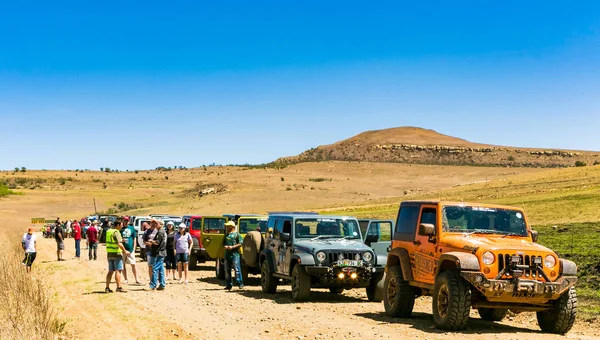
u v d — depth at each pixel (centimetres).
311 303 1497
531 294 1052
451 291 1069
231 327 1155
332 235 1619
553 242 2803
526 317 1318
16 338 1030
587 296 1488
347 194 14188
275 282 1694
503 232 1176
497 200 7512
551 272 1068
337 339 1021
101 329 1174
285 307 1423
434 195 10162
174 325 1173
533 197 7162
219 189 14825
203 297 1611
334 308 1409
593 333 1118
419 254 1216
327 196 13450
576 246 2550
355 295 1711
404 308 1255
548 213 5400
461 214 1179
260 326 1161
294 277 1538
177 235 1967
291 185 15862
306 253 1518
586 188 7350
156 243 1784
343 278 1498
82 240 5075
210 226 2203
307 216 1636
